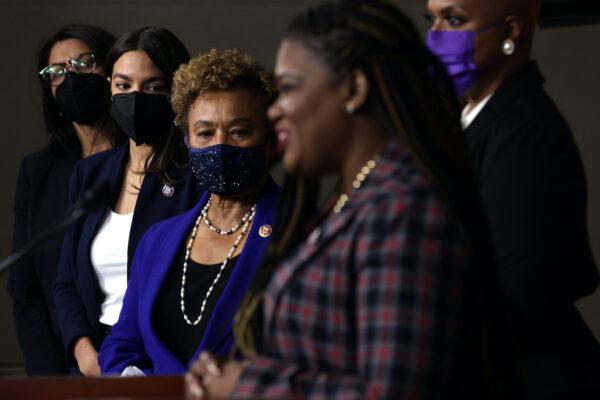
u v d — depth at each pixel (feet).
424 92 11.97
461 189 11.58
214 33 37.76
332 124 11.69
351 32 11.64
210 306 18.01
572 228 16.11
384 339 10.57
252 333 12.84
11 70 37.65
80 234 22.67
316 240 11.51
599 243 36.94
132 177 22.44
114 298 21.83
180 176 21.72
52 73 25.07
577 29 37.24
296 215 12.86
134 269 19.16
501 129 16.53
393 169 11.44
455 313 10.75
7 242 37.81
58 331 24.27
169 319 18.15
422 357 10.50
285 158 12.02
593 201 36.99
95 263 21.99
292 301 11.39
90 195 13.64
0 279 37.68
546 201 15.81
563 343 16.06
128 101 21.94
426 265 10.69
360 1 11.89
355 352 11.14
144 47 22.34
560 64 37.29
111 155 23.03
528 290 15.58
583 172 16.62
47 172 25.32
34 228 24.82
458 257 10.84
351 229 11.20
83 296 22.11
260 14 37.70
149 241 19.20
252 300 12.82
